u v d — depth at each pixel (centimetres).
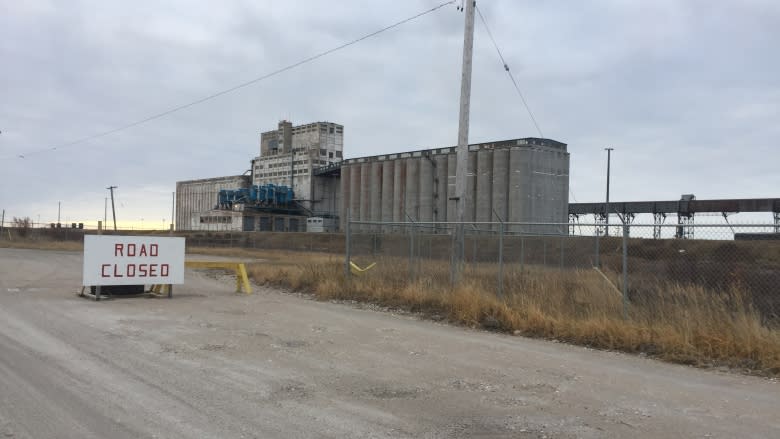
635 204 7319
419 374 768
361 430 539
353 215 8869
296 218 9906
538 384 725
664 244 2398
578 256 2595
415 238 3288
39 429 522
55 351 856
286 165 10706
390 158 8219
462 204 1522
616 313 1091
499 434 534
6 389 648
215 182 12075
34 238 6825
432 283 1512
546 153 6731
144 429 529
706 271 1731
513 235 2414
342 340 1009
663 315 1016
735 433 546
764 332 891
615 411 614
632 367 838
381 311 1412
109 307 1380
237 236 6525
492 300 1237
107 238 1555
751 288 1383
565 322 1083
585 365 844
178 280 1650
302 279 1898
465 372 784
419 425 557
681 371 819
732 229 1741
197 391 661
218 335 1030
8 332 1003
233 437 513
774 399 671
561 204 6844
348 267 1745
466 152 1530
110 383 687
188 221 12788
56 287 1823
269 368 784
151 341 959
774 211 6138
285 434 524
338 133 11150
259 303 1533
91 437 506
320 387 691
